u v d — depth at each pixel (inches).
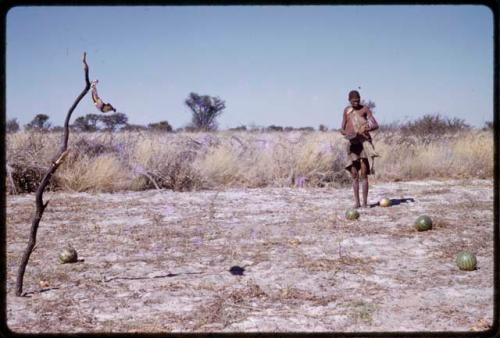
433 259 248.8
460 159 623.5
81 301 196.4
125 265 243.9
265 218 353.7
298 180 524.1
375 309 185.9
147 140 587.2
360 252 261.7
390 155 621.0
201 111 1320.1
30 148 507.8
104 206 409.1
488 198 431.8
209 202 429.1
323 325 171.8
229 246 277.1
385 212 369.1
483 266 236.5
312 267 237.0
